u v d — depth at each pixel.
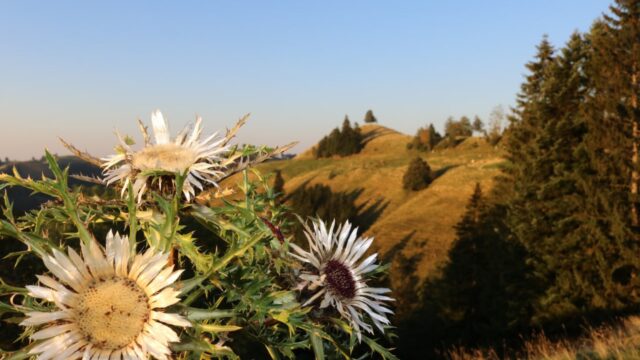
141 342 1.48
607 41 26.75
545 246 28.52
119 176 1.82
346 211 72.94
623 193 25.91
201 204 1.90
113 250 1.54
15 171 1.62
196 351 1.58
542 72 39.28
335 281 2.06
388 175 99.81
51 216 1.72
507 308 29.78
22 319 1.42
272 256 1.97
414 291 40.84
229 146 1.96
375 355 10.77
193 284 1.64
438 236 62.56
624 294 25.62
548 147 30.52
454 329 33.59
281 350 1.93
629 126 25.95
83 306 1.48
